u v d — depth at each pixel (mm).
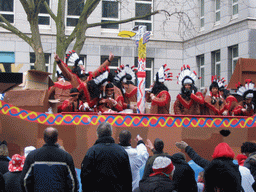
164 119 6945
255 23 16672
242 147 5945
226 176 4184
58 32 12250
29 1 11633
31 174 4203
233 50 17766
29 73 7137
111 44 19266
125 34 8086
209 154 7148
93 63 19062
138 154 5523
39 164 4188
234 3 17781
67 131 6512
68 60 8008
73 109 7043
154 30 19781
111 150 4438
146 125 6832
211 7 18891
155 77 8281
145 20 19688
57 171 4199
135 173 5469
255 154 5676
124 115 6738
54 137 4355
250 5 16672
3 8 18172
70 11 18875
